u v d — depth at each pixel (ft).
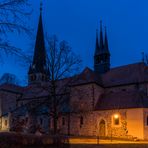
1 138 39.17
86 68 159.33
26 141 43.04
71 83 146.92
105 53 183.32
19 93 201.87
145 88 141.28
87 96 146.20
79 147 71.26
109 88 154.40
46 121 155.84
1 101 197.06
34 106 138.31
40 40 171.53
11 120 176.55
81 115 145.38
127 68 161.79
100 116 138.21
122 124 129.29
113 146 78.13
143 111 124.98
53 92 116.78
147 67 153.28
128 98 135.85
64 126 149.59
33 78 195.83
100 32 195.11
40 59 125.08
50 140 47.91
